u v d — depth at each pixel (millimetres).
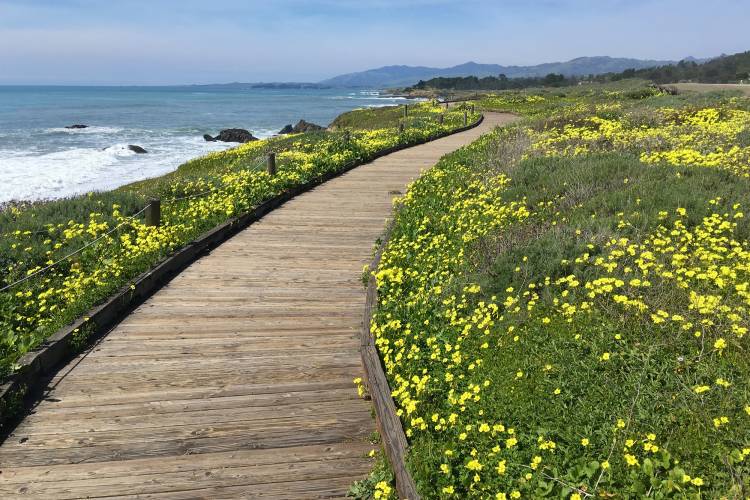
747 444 3957
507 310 6438
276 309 7559
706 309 5449
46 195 22734
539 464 4066
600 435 4293
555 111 31328
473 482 3938
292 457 4602
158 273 8492
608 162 10930
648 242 6930
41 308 7207
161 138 51625
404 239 9648
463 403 4750
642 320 5734
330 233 11344
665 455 3822
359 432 4953
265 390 5582
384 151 23516
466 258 8164
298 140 28766
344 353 6371
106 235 9688
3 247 9305
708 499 3605
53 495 4137
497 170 13547
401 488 4008
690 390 4586
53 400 5344
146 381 5707
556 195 9875
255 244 10570
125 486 4234
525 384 5090
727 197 8328
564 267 6992
